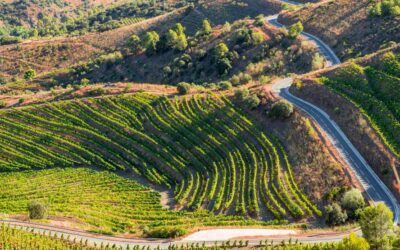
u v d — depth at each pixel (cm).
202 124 11494
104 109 13075
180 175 10450
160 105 12656
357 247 5841
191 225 8175
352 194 7944
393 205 8006
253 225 8100
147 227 8169
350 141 9725
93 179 10800
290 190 8812
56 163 11700
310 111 10819
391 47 11781
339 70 11694
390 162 8744
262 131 10700
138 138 11844
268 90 11988
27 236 7444
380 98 10406
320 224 7900
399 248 6144
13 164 11744
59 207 9175
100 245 7425
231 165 10044
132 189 10281
